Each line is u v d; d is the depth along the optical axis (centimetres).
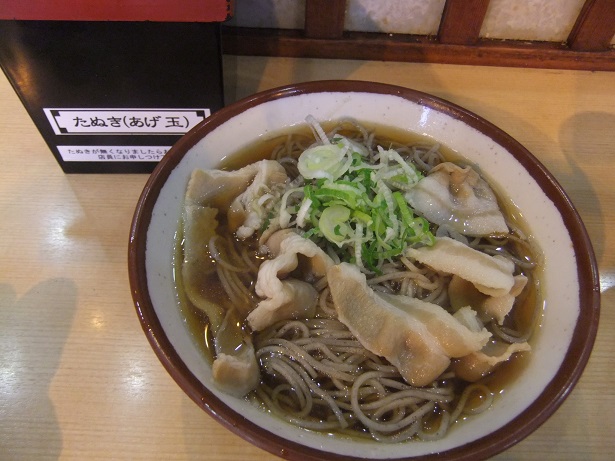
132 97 23
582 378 22
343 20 31
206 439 20
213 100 24
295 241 21
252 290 23
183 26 20
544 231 23
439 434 19
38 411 20
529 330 22
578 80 33
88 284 24
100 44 21
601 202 27
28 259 24
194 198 23
